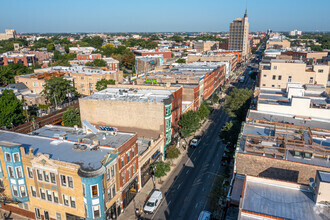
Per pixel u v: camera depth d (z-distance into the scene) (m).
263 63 115.56
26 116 87.69
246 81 173.00
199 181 58.09
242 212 30.78
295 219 29.95
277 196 34.19
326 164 39.69
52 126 58.53
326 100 68.12
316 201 32.41
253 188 35.78
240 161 42.50
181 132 74.56
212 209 48.66
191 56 180.62
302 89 68.94
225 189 49.28
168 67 131.25
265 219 30.00
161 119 63.09
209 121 97.94
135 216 47.00
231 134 65.50
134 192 51.09
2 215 47.66
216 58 177.00
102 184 40.09
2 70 140.62
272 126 54.09
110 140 48.59
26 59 196.00
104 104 66.38
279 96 74.00
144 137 65.69
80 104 68.44
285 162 40.03
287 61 96.38
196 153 71.69
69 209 42.09
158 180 58.75
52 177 41.75
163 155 65.75
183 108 81.62
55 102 106.88
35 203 45.06
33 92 124.31
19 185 44.25
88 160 41.16
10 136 51.69
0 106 79.00
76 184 39.97
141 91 76.12
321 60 129.00
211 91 120.75
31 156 42.47
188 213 47.91
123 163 46.75
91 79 125.81
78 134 52.84
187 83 95.25
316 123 55.62
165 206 49.91
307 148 43.16
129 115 65.25
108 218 43.38
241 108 79.00
